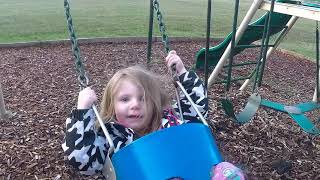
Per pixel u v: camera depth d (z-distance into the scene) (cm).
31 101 255
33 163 177
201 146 100
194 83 128
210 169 98
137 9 649
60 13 585
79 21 534
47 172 171
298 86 339
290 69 391
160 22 136
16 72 322
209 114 229
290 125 227
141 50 409
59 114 232
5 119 219
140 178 95
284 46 489
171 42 460
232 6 758
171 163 96
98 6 665
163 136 97
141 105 108
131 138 109
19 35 452
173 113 121
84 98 105
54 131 208
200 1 801
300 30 588
